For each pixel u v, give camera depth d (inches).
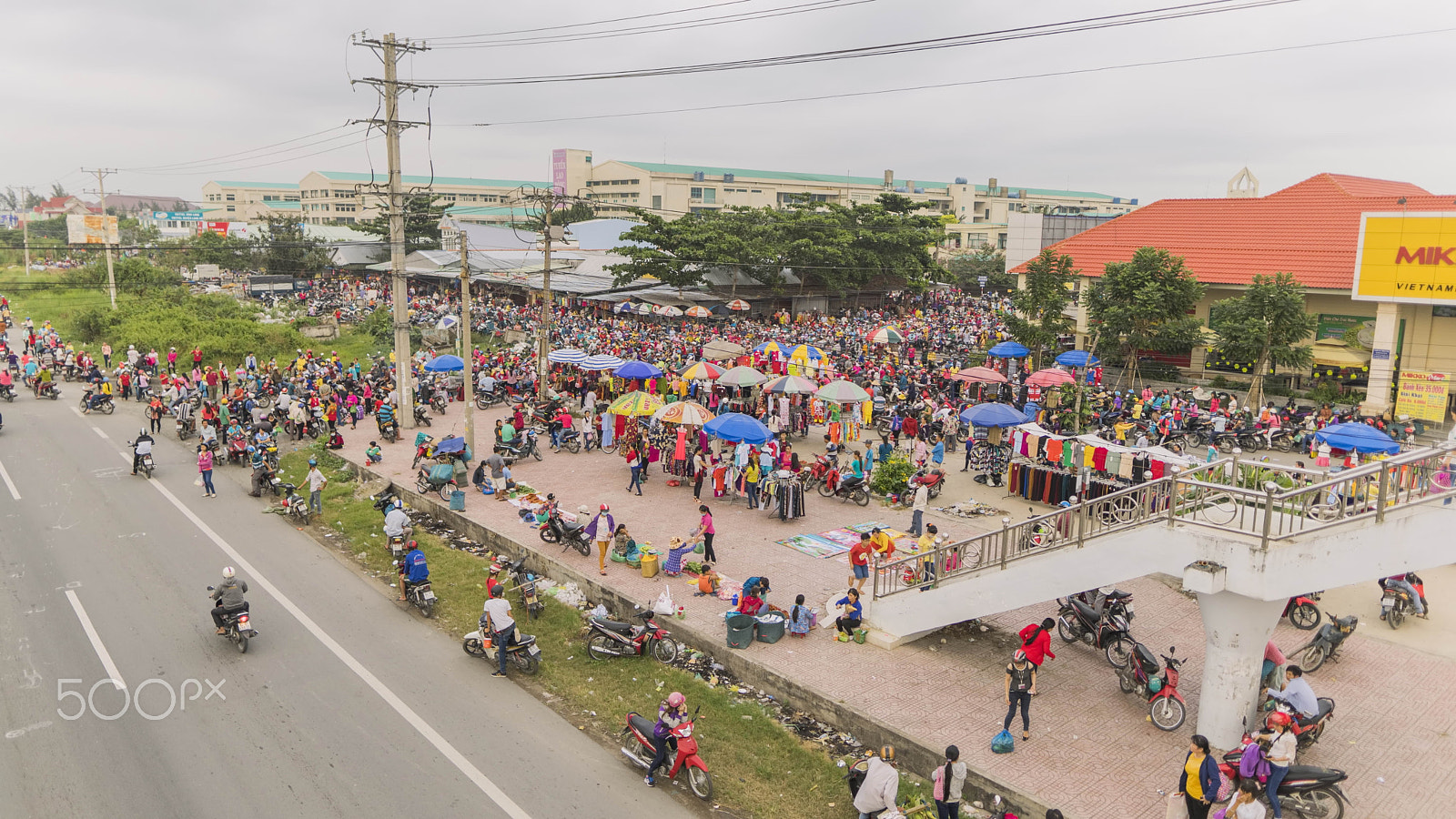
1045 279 1628.9
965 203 6732.3
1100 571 530.6
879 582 676.1
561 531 820.6
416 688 589.9
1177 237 1802.4
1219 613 484.1
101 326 2287.2
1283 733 442.3
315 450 1230.9
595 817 453.4
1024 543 581.0
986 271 3843.5
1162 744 510.3
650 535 864.9
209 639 655.8
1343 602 711.7
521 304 2842.0
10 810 448.1
